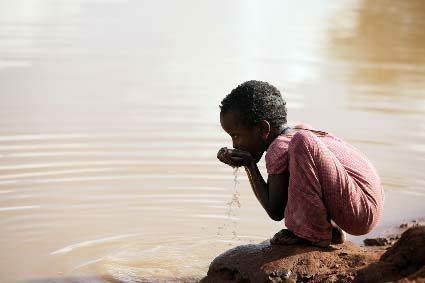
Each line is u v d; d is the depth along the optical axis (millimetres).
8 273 8250
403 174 11406
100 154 11672
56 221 9523
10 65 16344
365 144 12469
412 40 21078
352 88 15672
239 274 7449
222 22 22109
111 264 8516
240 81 15695
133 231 9391
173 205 10164
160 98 14453
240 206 10234
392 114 14031
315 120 13461
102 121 13070
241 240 9273
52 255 8695
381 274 6789
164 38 19641
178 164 11438
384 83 16266
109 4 24203
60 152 11672
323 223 7379
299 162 7273
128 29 20516
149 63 17031
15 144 11906
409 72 17344
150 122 13133
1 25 20250
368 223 7414
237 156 7645
